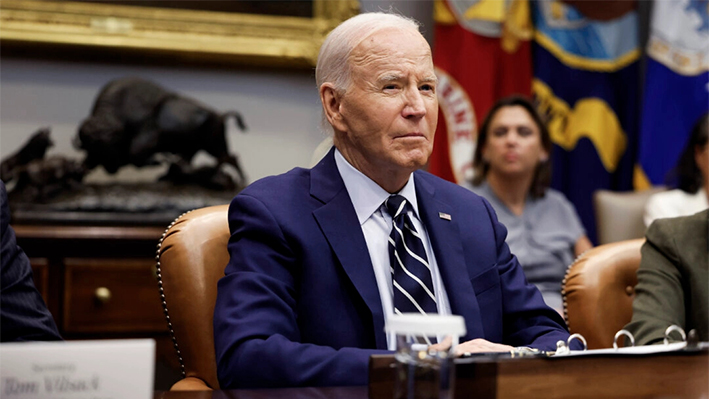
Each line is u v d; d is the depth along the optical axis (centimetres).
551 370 102
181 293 166
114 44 328
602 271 187
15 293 134
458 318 93
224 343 137
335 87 160
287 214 153
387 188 162
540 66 386
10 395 84
